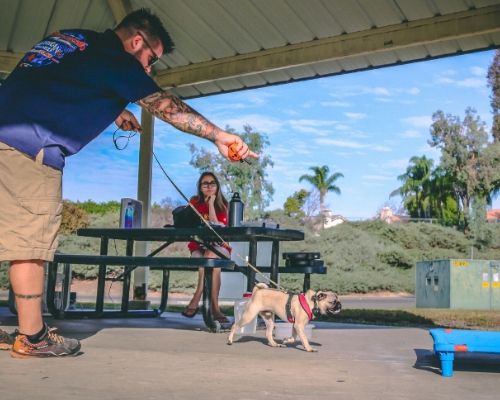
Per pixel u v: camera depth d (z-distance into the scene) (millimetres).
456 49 6496
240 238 5316
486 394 2520
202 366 3105
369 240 30703
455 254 33688
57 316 6254
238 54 7602
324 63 7211
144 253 8039
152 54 3309
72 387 2408
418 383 2758
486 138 44875
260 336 4887
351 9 6258
